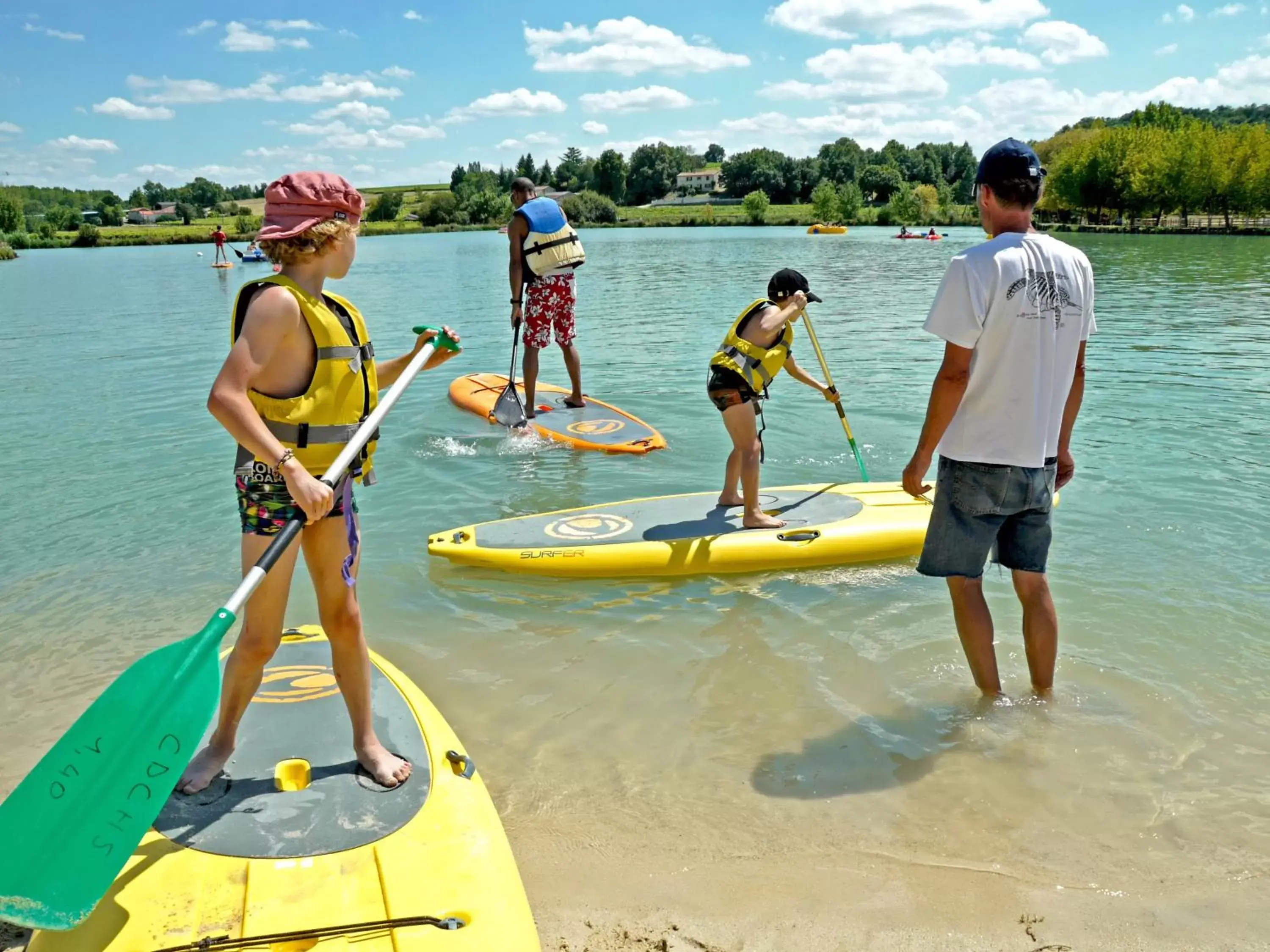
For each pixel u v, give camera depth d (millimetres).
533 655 4238
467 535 5379
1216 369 10086
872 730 3619
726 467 6551
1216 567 4961
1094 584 4777
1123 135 58062
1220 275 22594
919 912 2713
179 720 2373
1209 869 2861
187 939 2223
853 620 4551
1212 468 6566
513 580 5051
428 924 2293
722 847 3004
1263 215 55281
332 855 2504
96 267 39938
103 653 4293
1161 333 12781
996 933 2633
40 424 8461
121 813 2289
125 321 17078
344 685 2848
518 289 8094
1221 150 52469
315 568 2775
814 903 2754
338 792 2754
